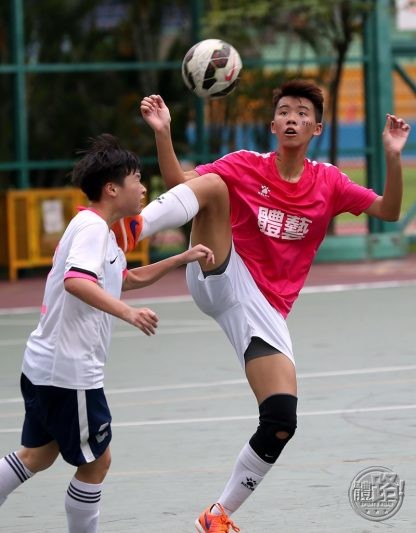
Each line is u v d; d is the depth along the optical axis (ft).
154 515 48.96
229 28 152.35
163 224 43.80
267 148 157.69
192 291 45.98
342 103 190.49
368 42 159.02
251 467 43.57
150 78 154.92
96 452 41.52
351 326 101.81
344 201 46.75
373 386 75.72
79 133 152.87
